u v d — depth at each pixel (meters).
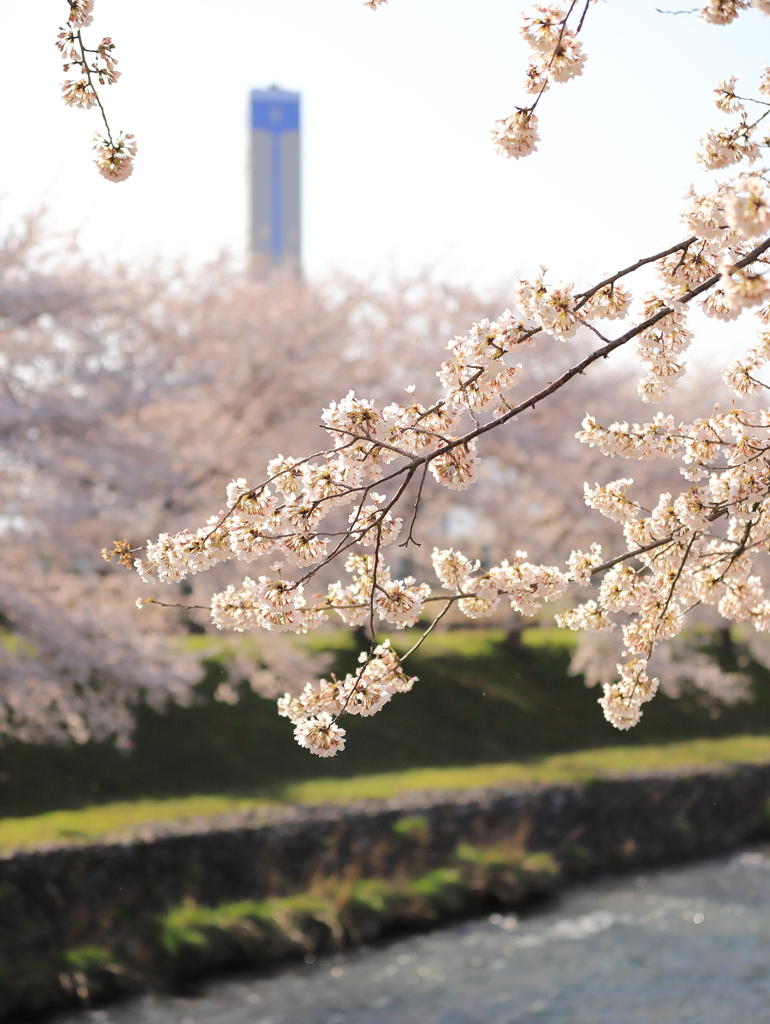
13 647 16.34
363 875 13.09
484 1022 9.79
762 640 24.86
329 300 23.44
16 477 14.86
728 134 3.04
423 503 22.58
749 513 3.47
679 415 25.34
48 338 15.59
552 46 2.81
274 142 103.62
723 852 16.83
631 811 16.52
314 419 19.59
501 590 3.36
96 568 15.97
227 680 19.02
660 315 2.91
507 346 2.89
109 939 10.64
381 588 2.93
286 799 15.09
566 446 23.53
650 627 3.69
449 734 20.23
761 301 2.15
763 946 12.01
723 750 21.02
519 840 14.63
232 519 2.94
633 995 10.45
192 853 12.20
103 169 3.03
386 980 10.88
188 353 18.28
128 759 16.19
